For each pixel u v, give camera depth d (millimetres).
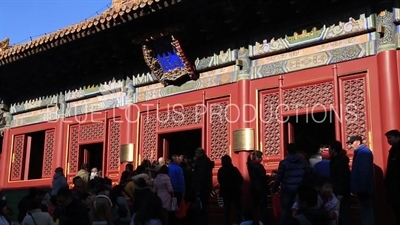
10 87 22703
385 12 12516
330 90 13227
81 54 18766
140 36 16500
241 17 14805
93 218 11656
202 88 16141
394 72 12148
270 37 14656
